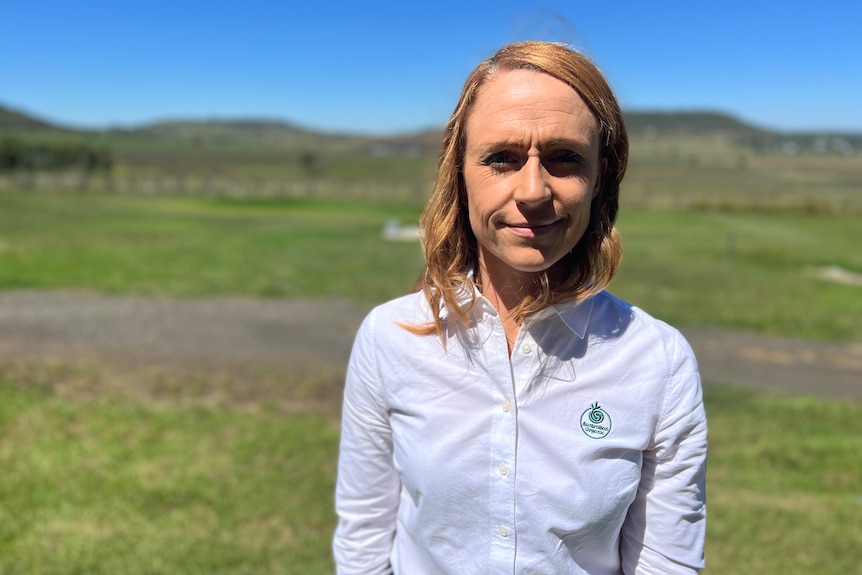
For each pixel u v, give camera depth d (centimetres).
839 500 450
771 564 368
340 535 157
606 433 127
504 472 129
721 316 999
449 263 136
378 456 150
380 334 143
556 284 134
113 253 1394
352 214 2681
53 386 602
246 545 371
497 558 130
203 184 4138
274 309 975
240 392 621
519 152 123
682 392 130
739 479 477
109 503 407
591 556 132
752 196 3753
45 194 3225
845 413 622
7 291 998
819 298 1165
